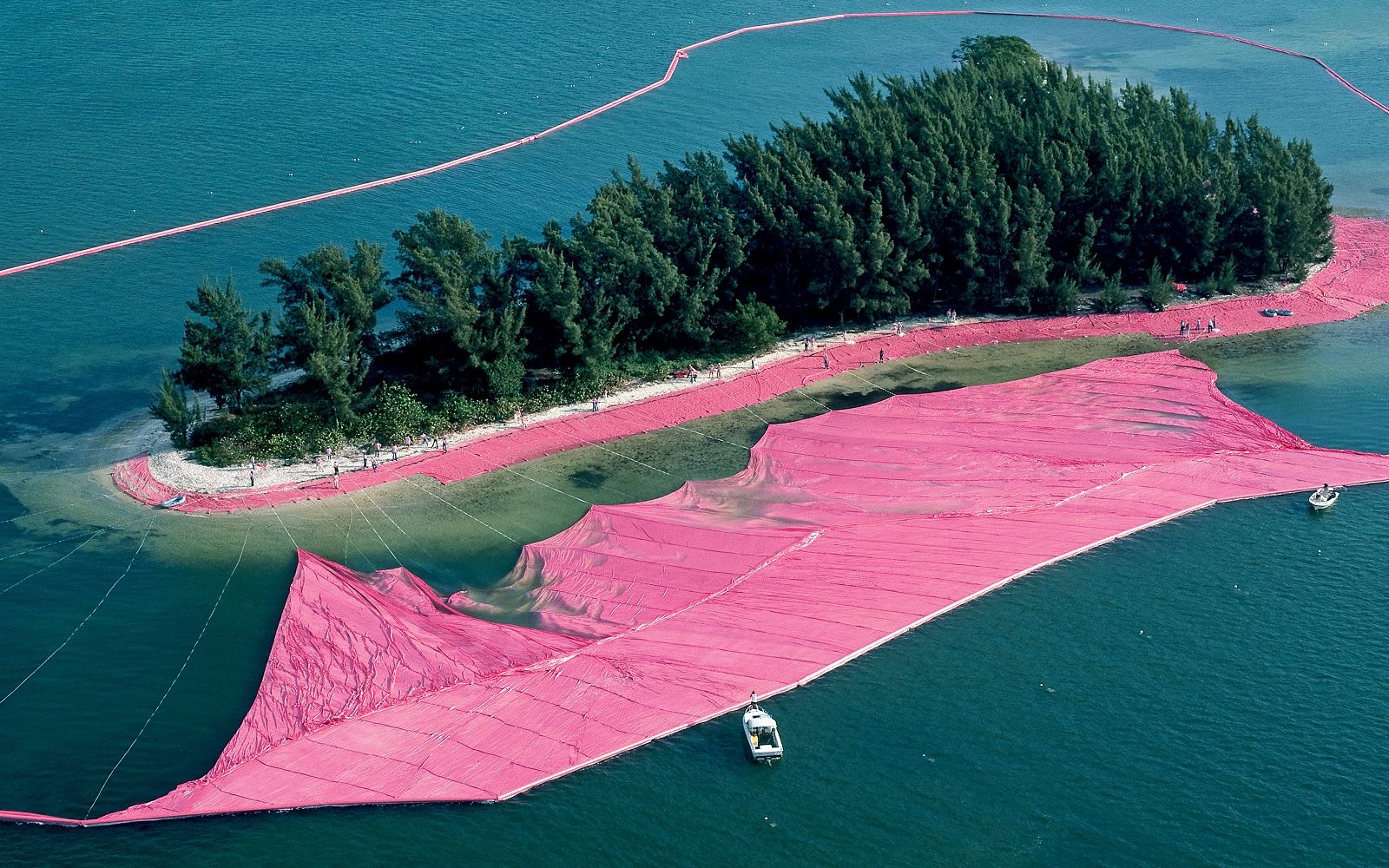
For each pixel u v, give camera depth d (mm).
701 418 150375
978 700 101812
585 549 122312
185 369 140625
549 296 148625
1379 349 165625
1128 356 163125
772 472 136375
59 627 113188
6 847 89500
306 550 124188
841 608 112125
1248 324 172125
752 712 97875
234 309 140875
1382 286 182625
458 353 148375
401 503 132750
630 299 155000
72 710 102938
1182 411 145250
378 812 92188
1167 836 89125
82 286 181375
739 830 90125
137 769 96812
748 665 105750
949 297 177500
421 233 149500
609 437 145625
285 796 93312
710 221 161125
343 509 131500
